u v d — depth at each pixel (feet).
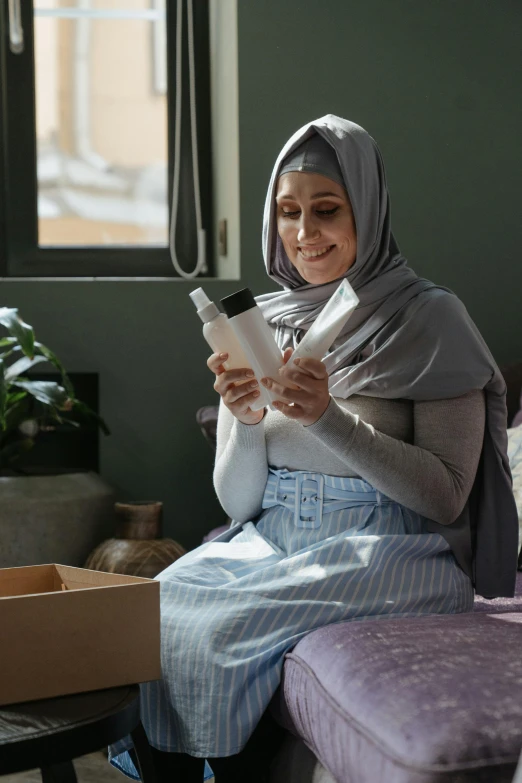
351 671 3.67
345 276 5.19
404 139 8.65
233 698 4.13
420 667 3.57
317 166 5.02
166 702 4.36
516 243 8.77
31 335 7.58
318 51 8.55
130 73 9.66
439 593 4.60
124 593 3.76
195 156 9.53
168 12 9.53
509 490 4.96
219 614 4.35
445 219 8.71
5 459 8.25
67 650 3.65
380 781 3.18
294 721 4.03
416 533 4.85
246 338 4.35
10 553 7.67
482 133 8.70
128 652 3.78
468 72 8.65
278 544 5.01
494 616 4.37
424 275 8.72
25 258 9.56
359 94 8.60
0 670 3.53
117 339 8.66
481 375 4.83
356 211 5.02
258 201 8.57
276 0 8.50
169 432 8.73
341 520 4.81
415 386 4.78
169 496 8.76
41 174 9.61
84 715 3.48
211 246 9.71
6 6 9.48
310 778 4.07
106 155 9.71
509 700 3.26
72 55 9.59
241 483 5.14
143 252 9.64
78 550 7.94
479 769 2.99
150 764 3.83
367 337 5.02
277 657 4.25
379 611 4.44
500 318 8.78
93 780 6.24
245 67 8.50
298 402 4.34
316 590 4.42
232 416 5.49
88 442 9.12
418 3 8.60
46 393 7.75
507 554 4.93
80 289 8.62
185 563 4.95
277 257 5.52
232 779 4.45
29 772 6.18
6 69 9.51
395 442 4.64
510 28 8.67
